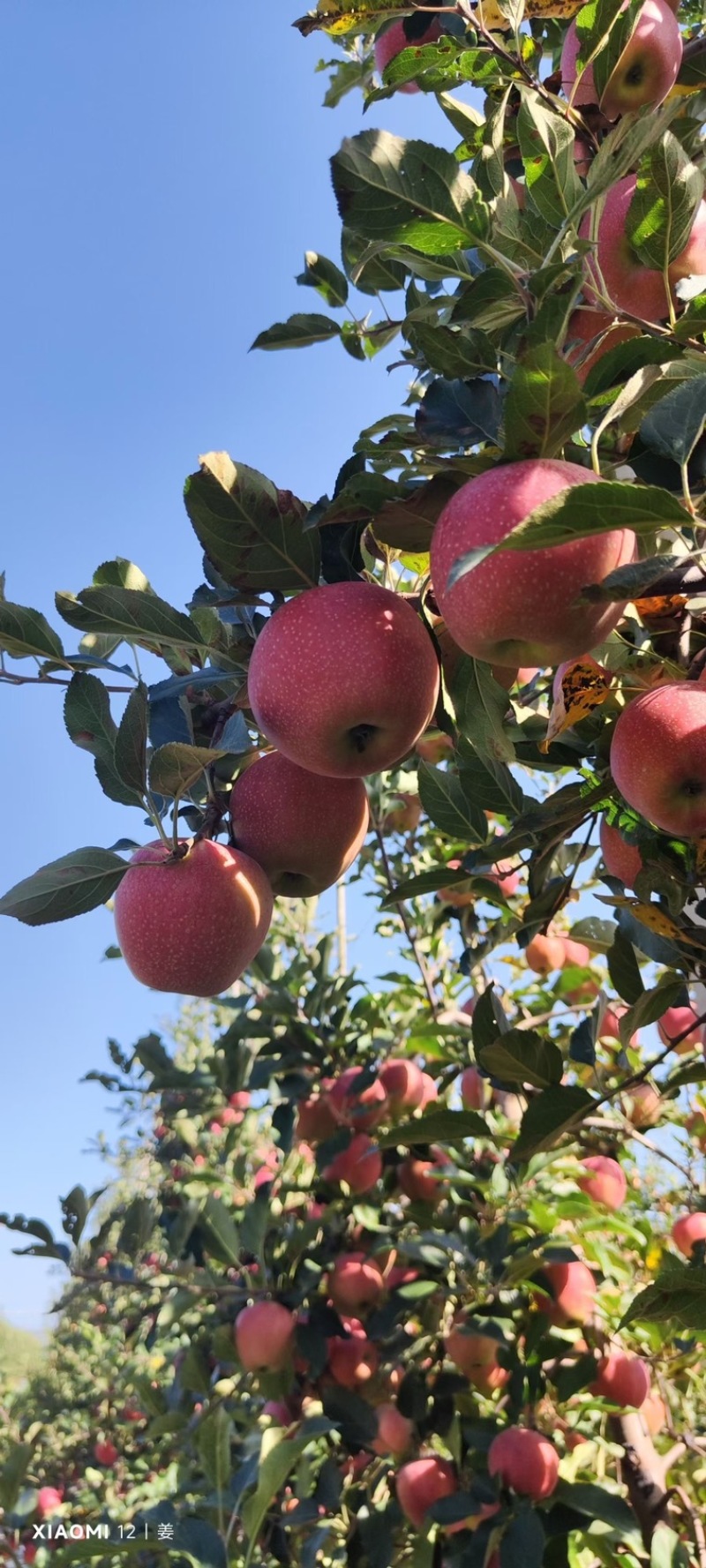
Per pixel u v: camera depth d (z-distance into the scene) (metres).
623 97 0.58
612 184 0.42
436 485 0.43
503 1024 0.65
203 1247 1.16
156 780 0.47
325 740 0.45
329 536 0.48
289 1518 0.94
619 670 0.52
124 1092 1.56
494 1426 0.91
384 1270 1.16
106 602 0.53
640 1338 1.00
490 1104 1.13
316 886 0.58
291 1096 1.19
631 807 0.53
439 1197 1.12
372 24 0.65
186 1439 1.28
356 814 0.56
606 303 0.48
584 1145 1.09
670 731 0.44
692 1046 0.92
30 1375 2.85
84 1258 1.16
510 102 0.64
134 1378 1.23
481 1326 0.87
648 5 0.57
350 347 0.78
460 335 0.44
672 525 0.28
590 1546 0.87
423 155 0.46
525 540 0.28
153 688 0.54
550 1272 0.92
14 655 0.55
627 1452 0.89
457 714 0.52
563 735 0.57
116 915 0.55
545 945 1.14
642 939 0.61
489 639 0.38
